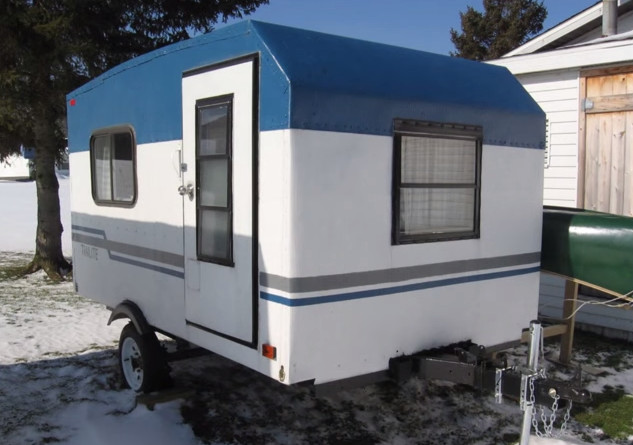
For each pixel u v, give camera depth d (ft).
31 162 38.34
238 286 11.11
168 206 13.29
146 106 13.96
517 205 13.44
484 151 12.60
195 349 15.23
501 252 13.17
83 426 13.37
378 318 11.10
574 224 14.43
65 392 15.42
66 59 27.43
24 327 21.70
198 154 12.08
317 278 10.16
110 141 15.81
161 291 13.84
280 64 9.93
